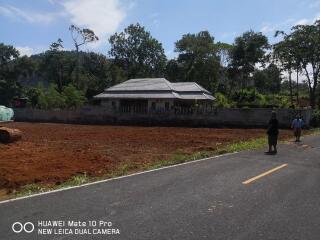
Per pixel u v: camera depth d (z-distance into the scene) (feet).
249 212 28.96
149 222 26.02
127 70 318.24
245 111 157.69
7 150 70.44
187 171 45.96
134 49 317.01
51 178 44.52
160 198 32.30
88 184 37.81
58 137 102.53
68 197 32.19
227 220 26.89
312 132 126.11
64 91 238.27
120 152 70.18
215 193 34.60
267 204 31.42
